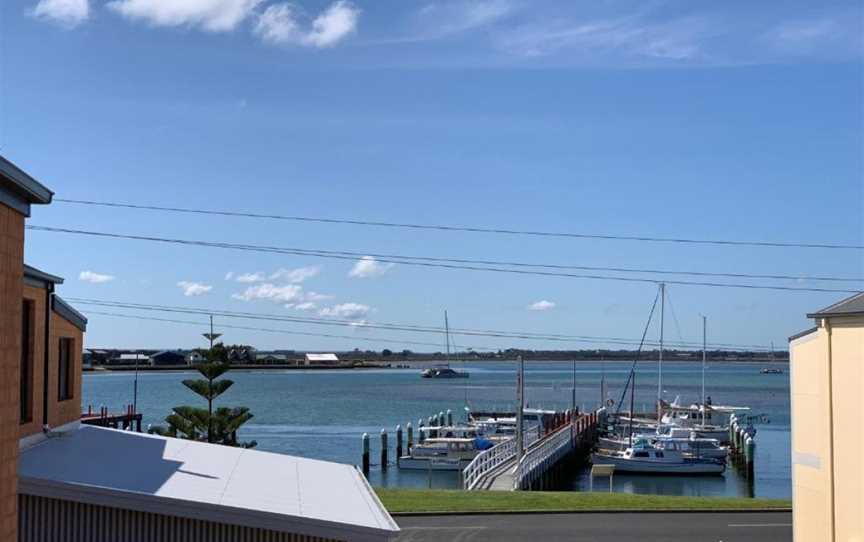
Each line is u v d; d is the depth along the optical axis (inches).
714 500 1317.7
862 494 693.9
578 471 2623.0
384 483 2262.6
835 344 733.9
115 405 5167.3
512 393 6697.8
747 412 4320.9
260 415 4404.5
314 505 571.5
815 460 773.3
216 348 1902.1
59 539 505.7
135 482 548.4
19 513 501.7
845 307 730.2
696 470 2409.0
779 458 2827.3
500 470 1956.2
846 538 713.6
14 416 438.6
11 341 434.9
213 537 522.9
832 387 737.0
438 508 1195.9
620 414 4261.8
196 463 668.1
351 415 4429.1
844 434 720.3
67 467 572.4
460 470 2461.9
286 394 6496.1
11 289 436.1
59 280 703.1
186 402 5516.7
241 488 589.6
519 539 1003.3
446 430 2874.0
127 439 759.7
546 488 2159.2
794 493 821.2
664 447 2524.6
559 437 2493.8
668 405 4291.3
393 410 4781.0
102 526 511.5
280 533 530.3
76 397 797.2
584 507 1224.2
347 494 640.4
